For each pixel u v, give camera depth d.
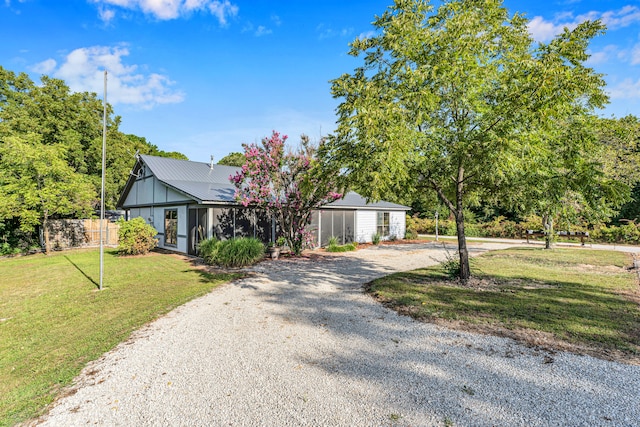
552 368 3.50
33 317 5.84
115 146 24.12
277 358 3.93
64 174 15.82
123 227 14.19
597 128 6.66
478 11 6.27
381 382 3.30
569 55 5.43
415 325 4.96
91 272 10.18
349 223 18.64
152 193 17.39
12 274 10.45
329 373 3.53
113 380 3.48
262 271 9.99
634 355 3.74
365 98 5.63
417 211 33.91
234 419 2.75
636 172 15.06
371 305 6.16
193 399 3.07
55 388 3.36
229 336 4.69
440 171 7.30
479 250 15.89
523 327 4.68
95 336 4.80
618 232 19.23
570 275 8.74
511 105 5.41
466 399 2.96
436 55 6.20
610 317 5.02
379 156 5.19
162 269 10.45
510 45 6.52
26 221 14.70
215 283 8.25
